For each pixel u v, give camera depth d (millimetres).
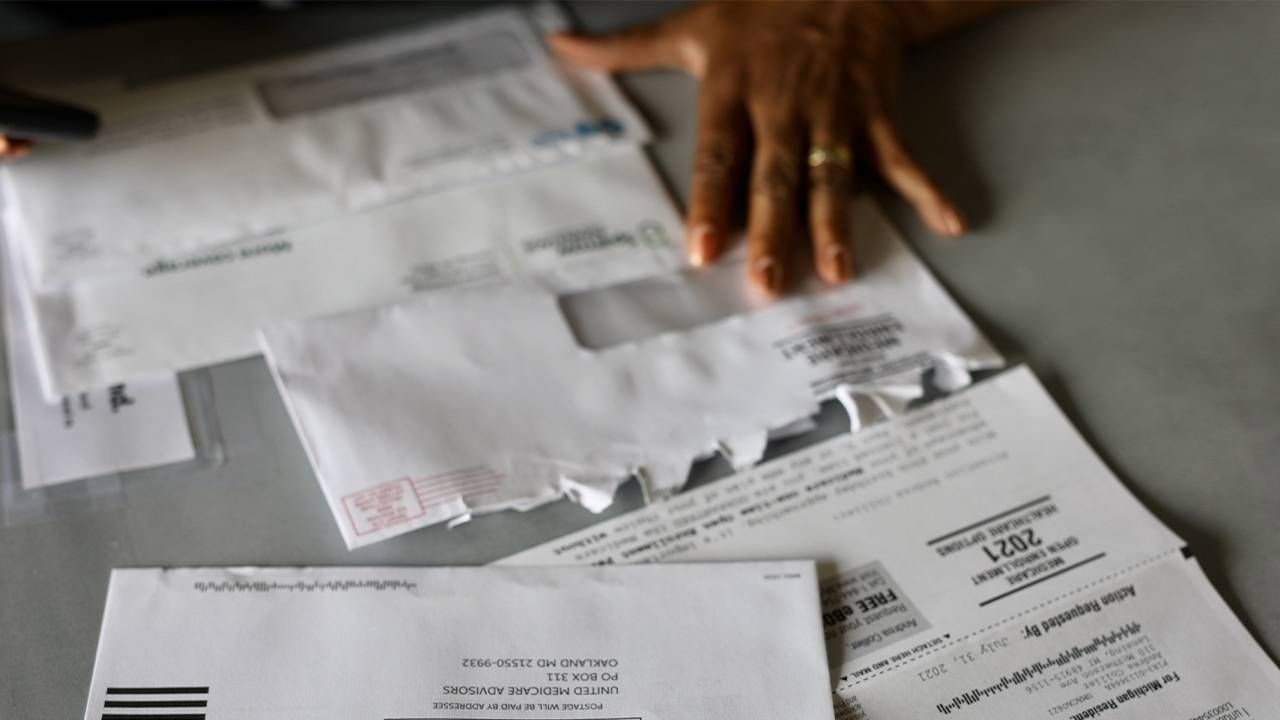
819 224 525
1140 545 420
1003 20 645
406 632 398
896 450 452
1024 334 496
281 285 513
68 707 386
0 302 517
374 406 459
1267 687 386
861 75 578
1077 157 571
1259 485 439
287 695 384
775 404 461
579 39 622
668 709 380
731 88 577
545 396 463
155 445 460
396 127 583
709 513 433
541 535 427
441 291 506
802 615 402
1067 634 398
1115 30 635
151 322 500
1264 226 533
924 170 548
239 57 630
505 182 558
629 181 561
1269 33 627
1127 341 491
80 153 567
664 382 469
